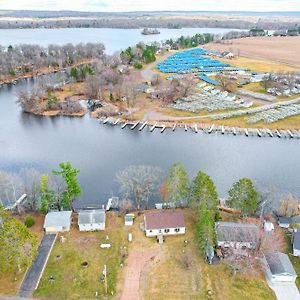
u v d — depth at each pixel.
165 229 73.31
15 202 85.06
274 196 91.56
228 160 116.06
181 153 121.50
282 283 62.53
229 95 179.75
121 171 102.88
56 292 60.06
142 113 159.38
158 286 61.50
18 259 60.62
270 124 144.00
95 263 66.50
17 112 167.25
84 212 77.31
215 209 78.31
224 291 60.50
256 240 69.44
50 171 107.81
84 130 145.00
